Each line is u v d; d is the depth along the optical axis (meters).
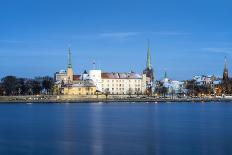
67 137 154.25
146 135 160.12
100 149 126.62
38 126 199.00
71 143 138.75
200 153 119.56
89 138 151.38
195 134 163.25
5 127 194.00
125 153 120.12
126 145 134.00
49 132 171.62
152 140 145.62
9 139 149.25
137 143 138.50
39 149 127.12
